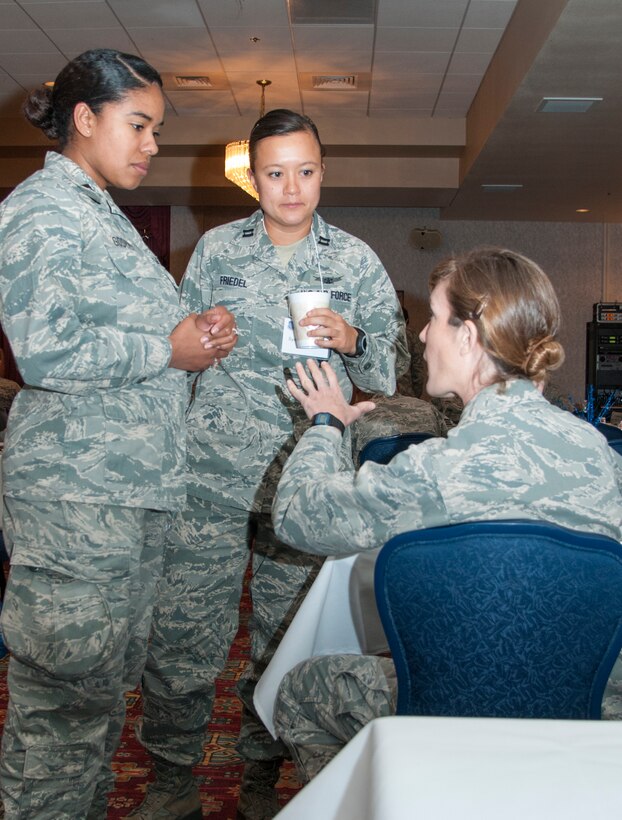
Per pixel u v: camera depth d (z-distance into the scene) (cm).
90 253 153
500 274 123
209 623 204
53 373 142
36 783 154
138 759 249
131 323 158
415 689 121
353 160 890
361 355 192
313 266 204
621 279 1035
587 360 1001
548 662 118
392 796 56
